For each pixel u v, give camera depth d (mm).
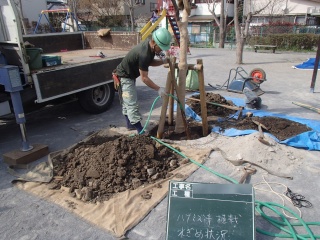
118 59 6164
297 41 19391
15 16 4105
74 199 3229
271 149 4062
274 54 17062
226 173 3689
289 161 3936
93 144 4465
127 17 32531
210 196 2418
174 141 4473
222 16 21031
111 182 3406
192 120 5422
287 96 7195
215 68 11516
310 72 10562
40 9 29422
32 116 6074
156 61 4395
